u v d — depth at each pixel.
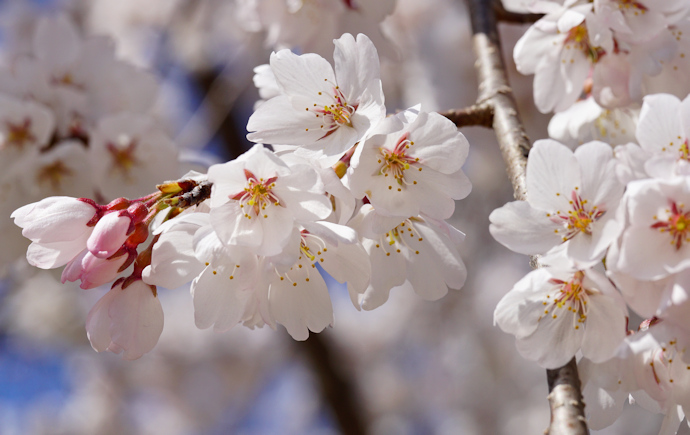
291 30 0.59
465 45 1.14
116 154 0.57
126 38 1.31
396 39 1.13
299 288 0.46
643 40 0.50
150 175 0.58
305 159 0.45
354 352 1.58
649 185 0.43
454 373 1.50
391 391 1.56
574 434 0.43
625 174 0.44
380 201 0.45
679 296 0.43
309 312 0.46
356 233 0.44
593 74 0.51
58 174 0.56
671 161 0.43
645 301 0.43
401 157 0.46
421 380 1.56
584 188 0.44
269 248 0.44
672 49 0.50
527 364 1.42
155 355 1.54
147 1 1.34
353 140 0.45
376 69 0.45
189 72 1.27
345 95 0.46
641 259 0.43
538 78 0.52
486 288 1.42
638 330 0.45
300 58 0.46
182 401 1.58
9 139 0.56
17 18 1.27
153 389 1.57
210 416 1.59
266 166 0.44
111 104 0.59
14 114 0.56
